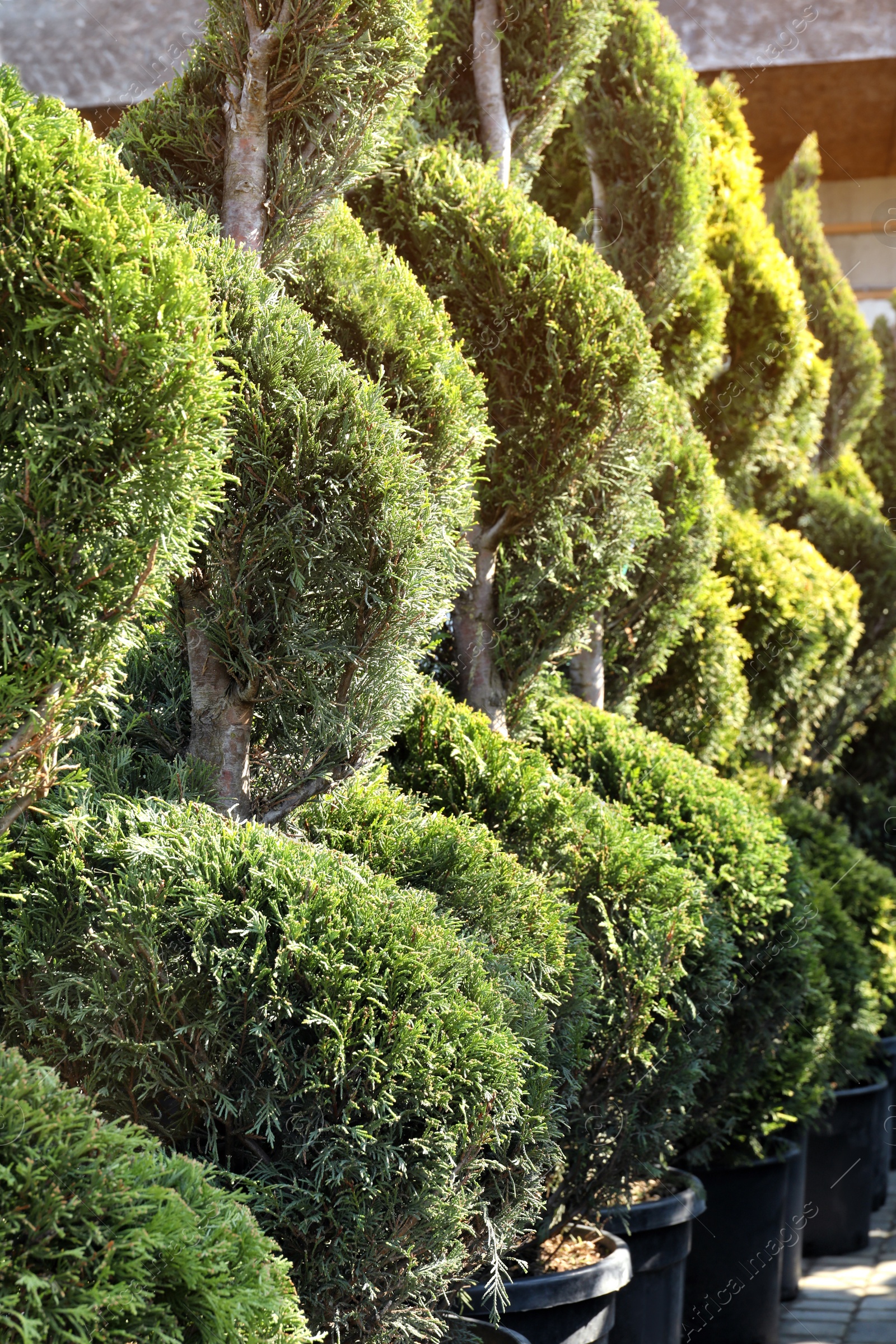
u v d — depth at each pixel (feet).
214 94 10.16
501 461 13.43
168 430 5.91
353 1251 6.86
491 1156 7.88
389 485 8.36
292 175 9.77
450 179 13.48
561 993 9.66
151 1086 7.20
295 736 9.43
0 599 5.66
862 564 32.27
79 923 7.51
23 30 29.35
